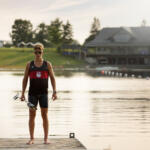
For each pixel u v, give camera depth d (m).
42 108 9.23
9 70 89.12
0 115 18.00
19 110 19.81
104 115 18.05
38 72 9.15
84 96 28.19
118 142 12.18
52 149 8.59
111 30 116.38
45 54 118.12
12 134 13.37
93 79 53.56
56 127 14.81
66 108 20.78
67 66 102.31
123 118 17.08
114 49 111.69
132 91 33.38
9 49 131.62
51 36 136.50
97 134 13.46
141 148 11.38
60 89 35.22
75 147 8.80
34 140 9.68
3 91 32.47
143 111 19.55
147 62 109.81
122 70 89.81
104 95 29.16
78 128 14.57
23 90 9.30
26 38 169.50
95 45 111.88
